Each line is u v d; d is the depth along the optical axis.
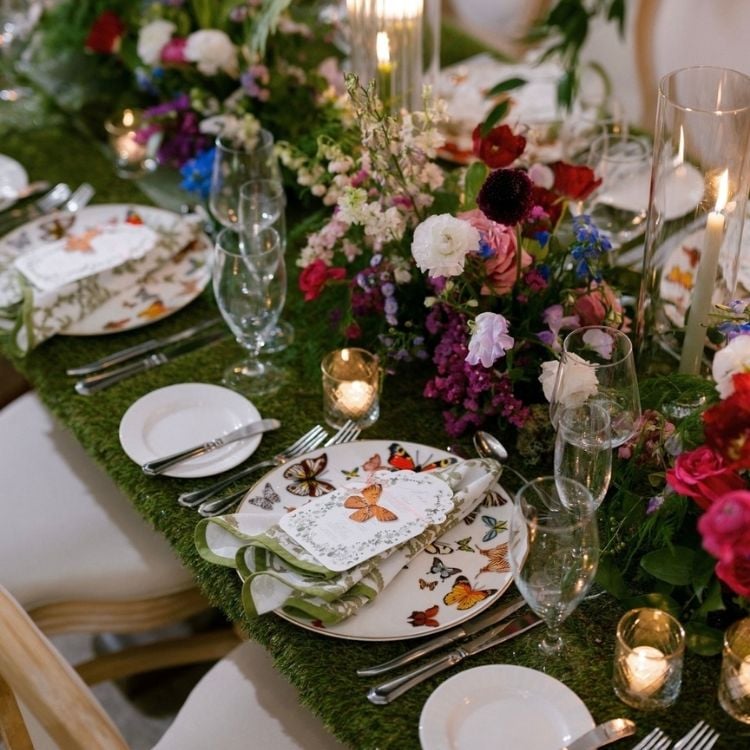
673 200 1.30
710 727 0.99
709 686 1.03
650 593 1.09
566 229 1.54
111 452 1.35
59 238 1.76
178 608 1.57
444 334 1.32
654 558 1.06
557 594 0.99
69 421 1.43
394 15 1.69
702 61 2.41
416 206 1.35
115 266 1.62
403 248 1.35
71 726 0.97
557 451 1.10
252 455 1.34
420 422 1.38
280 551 1.11
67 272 1.60
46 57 2.12
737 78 1.29
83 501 1.56
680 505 1.05
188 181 1.79
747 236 1.49
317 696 1.04
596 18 2.60
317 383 1.45
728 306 1.22
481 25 2.92
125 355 1.52
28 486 1.58
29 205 1.91
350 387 1.33
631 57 2.57
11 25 2.32
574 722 0.98
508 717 0.99
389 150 1.32
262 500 1.22
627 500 1.14
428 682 1.04
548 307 1.31
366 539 1.13
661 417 1.19
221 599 1.16
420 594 1.12
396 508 1.17
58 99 2.13
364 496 1.18
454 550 1.17
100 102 2.12
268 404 1.42
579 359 1.09
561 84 1.91
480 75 2.13
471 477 1.22
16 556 1.48
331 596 1.07
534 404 1.31
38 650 1.02
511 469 1.28
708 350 1.36
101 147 2.09
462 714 1.00
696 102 1.33
